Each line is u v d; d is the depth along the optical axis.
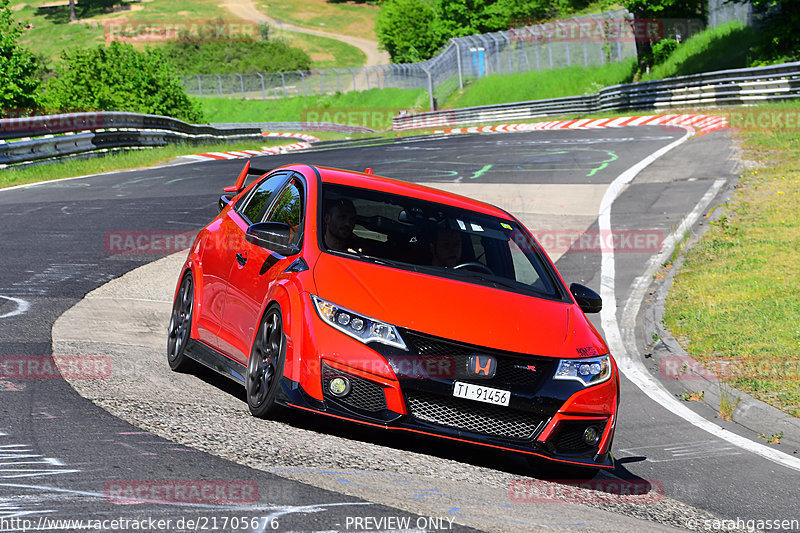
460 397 17.36
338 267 19.09
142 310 32.00
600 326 37.88
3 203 58.03
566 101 172.00
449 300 18.80
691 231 53.06
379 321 17.62
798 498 20.34
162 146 119.06
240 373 20.19
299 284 18.44
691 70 159.00
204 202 62.09
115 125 103.31
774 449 24.67
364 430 18.80
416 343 17.52
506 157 90.31
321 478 14.84
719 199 60.78
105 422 17.27
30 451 15.02
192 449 15.87
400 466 16.52
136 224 51.75
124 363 23.70
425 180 75.31
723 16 172.88
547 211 60.66
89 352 24.55
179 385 21.84
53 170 81.19
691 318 37.53
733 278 42.75
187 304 24.28
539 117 178.75
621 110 150.62
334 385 17.23
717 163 73.88
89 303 32.03
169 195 65.50
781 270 43.06
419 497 14.55
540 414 17.78
